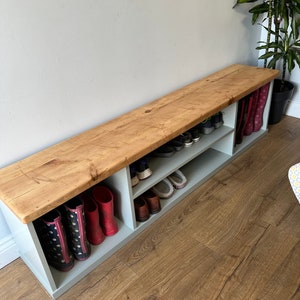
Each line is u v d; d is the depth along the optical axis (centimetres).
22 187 114
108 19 141
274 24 224
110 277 133
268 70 208
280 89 230
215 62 215
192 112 159
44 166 125
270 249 140
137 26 155
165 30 170
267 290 123
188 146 177
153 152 170
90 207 139
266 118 221
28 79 123
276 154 205
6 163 129
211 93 179
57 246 124
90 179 116
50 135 139
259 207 164
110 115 162
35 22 117
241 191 175
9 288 132
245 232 150
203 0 183
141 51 162
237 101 180
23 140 130
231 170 193
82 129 151
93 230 139
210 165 191
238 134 204
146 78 172
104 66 148
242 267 133
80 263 135
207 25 194
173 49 180
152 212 157
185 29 181
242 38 229
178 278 131
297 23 204
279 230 150
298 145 212
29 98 126
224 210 163
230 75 205
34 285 132
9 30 112
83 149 134
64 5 124
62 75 133
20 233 124
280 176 184
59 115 139
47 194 109
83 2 129
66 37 129
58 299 126
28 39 118
